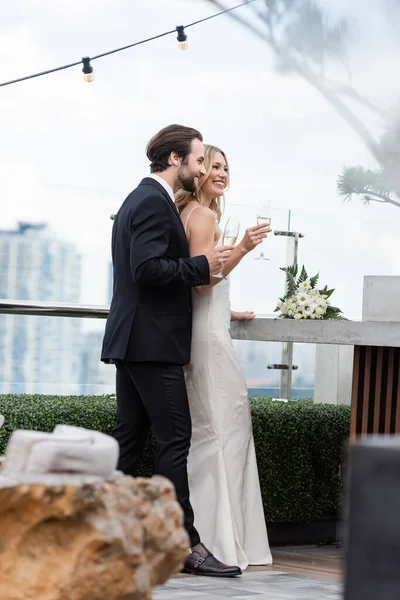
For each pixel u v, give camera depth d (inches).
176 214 174.2
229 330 194.7
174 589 156.1
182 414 173.2
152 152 176.2
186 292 175.2
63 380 215.3
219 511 182.9
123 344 170.4
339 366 249.1
